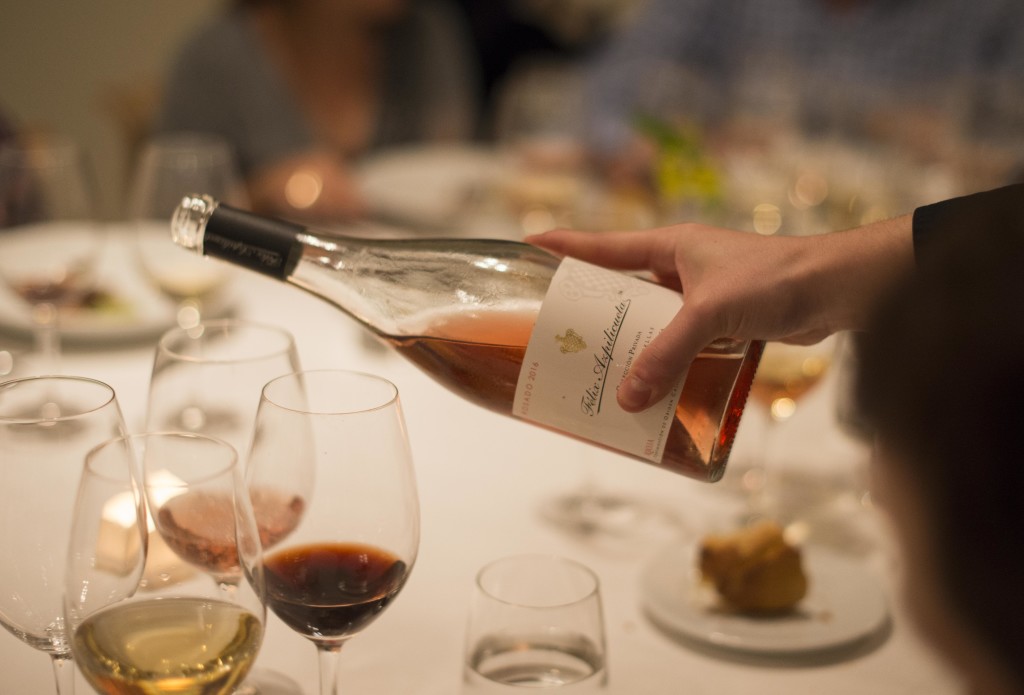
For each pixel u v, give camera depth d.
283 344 1.07
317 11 2.87
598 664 0.79
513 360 0.97
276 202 2.43
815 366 1.23
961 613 0.46
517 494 1.26
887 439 0.46
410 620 1.03
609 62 3.13
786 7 3.10
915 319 0.45
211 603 0.75
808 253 0.90
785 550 1.03
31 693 0.90
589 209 2.05
